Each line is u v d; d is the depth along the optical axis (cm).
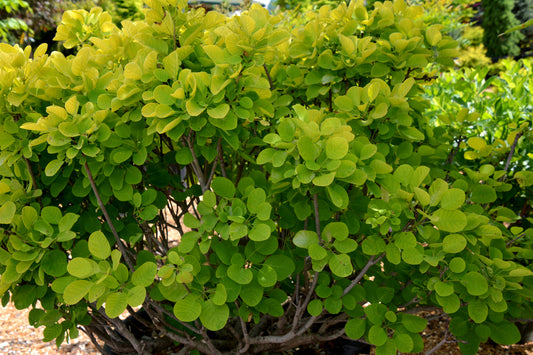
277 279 103
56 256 100
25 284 108
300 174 91
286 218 112
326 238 99
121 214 125
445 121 139
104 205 110
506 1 1159
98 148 96
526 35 1212
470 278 95
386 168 95
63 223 97
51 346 157
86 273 93
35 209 99
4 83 100
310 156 91
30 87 104
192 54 106
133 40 110
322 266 98
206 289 104
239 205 99
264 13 105
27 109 106
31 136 103
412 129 108
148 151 108
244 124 113
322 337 126
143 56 104
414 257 94
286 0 838
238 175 130
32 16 478
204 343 125
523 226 158
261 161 96
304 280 131
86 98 106
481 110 175
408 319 103
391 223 95
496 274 100
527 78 193
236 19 101
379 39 121
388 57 116
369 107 106
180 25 103
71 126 95
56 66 105
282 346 130
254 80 101
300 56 120
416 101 123
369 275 116
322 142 93
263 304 111
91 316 117
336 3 838
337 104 106
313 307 106
